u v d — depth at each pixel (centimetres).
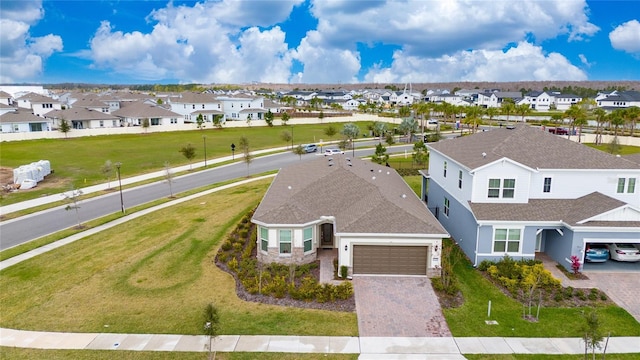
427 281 2219
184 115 10112
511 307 1964
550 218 2344
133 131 8169
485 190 2470
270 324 1817
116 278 2270
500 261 2336
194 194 4053
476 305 1983
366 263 2281
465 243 2588
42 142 6969
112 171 4784
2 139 6800
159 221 3244
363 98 18512
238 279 2244
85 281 2238
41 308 1964
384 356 1602
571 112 7244
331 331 1766
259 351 1633
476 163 2502
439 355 1606
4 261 2512
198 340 1706
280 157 6075
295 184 2973
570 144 2758
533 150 2677
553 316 1880
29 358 1593
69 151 6275
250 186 4334
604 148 6384
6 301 2034
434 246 2230
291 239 2408
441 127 9381
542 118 11281
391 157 5906
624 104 12750
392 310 1933
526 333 1750
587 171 2488
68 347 1664
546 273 2138
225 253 2567
